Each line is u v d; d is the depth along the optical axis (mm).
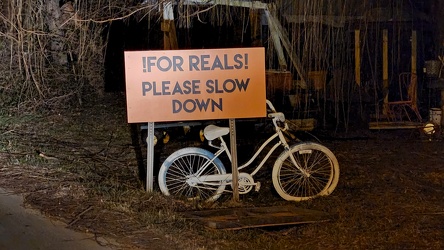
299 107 10812
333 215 5859
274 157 8055
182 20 10781
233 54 5910
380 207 6312
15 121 9172
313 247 5164
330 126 10789
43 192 5742
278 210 5867
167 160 6078
